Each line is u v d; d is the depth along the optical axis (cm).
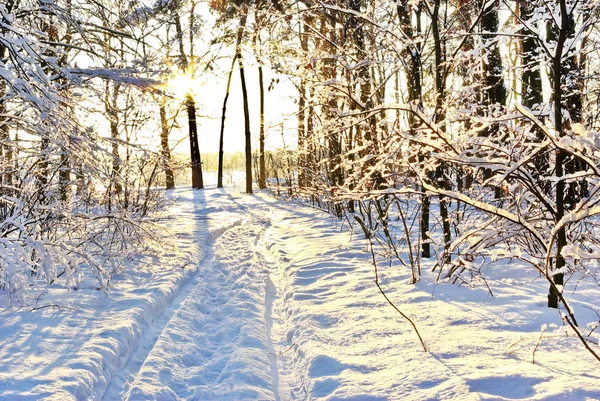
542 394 271
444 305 458
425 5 605
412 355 353
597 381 282
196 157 2691
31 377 339
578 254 285
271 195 2322
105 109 593
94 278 636
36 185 574
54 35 591
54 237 581
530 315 403
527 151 381
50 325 446
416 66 573
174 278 660
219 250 964
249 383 360
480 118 353
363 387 315
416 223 923
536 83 718
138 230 678
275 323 532
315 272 680
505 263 582
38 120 482
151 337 479
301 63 572
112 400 353
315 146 839
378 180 603
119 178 571
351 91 525
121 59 548
